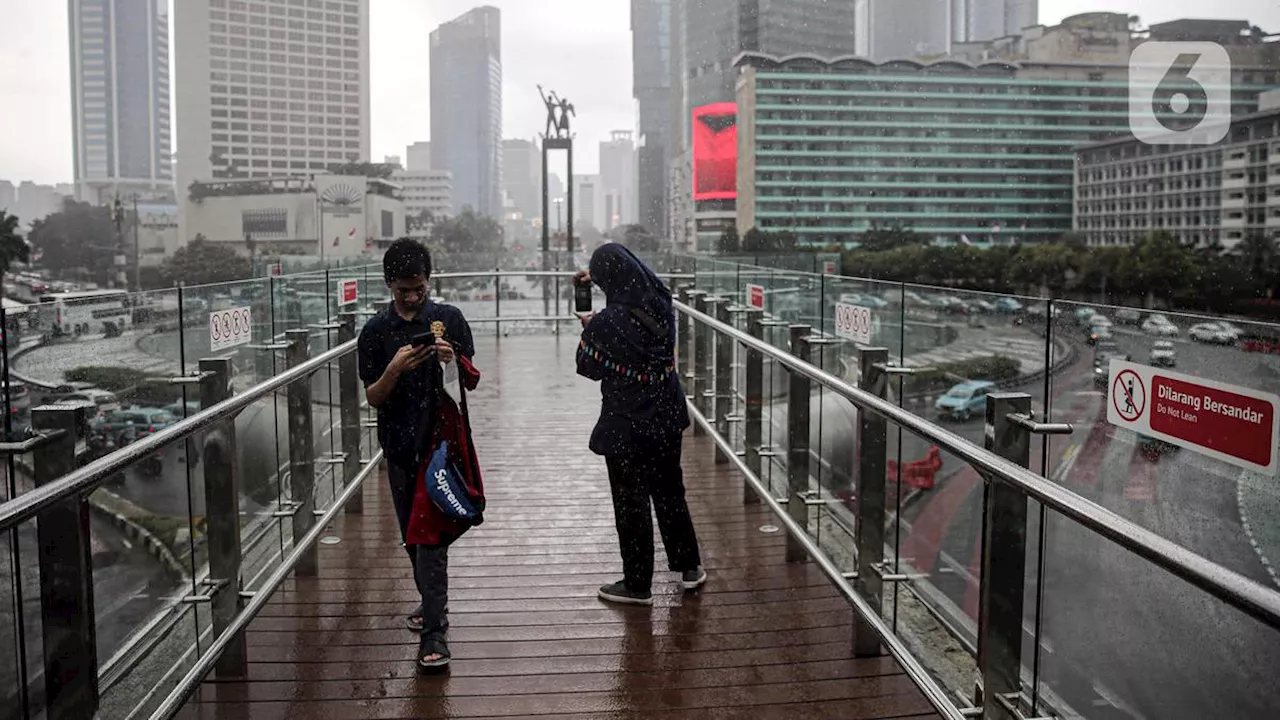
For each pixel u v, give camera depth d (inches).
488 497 218.5
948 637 113.3
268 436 145.7
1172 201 5226.4
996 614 89.2
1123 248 3759.8
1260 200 4690.0
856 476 129.5
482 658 130.8
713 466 246.7
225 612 119.1
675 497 153.3
